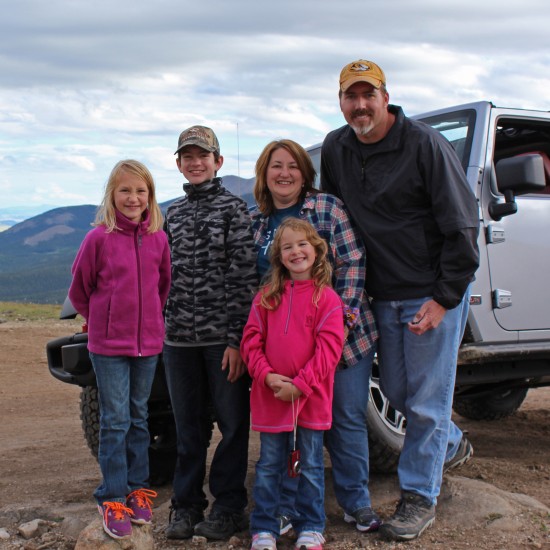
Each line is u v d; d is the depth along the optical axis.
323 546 3.60
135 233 3.52
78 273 3.49
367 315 3.83
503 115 5.02
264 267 3.78
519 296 4.91
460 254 3.55
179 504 3.87
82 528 3.93
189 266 3.75
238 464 3.84
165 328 3.85
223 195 3.80
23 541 3.85
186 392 3.85
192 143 3.70
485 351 4.73
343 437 3.76
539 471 4.93
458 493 4.04
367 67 3.55
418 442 3.76
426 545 3.55
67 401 8.20
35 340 12.31
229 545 3.68
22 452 5.87
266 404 3.53
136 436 3.62
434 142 3.60
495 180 4.87
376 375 4.36
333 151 3.87
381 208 3.71
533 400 7.99
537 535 3.64
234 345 3.68
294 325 3.50
